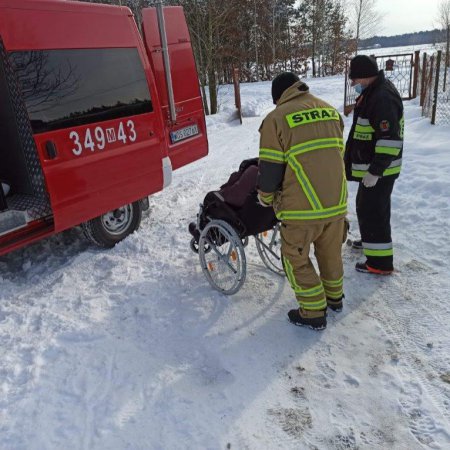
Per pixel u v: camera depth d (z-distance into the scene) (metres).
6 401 2.69
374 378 2.76
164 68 4.81
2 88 3.66
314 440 2.37
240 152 9.30
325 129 2.87
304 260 3.08
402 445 2.30
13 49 3.40
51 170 3.66
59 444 2.40
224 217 3.54
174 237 4.87
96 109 4.02
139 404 2.65
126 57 4.34
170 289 3.85
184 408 2.60
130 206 4.88
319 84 23.70
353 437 2.37
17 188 4.04
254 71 36.91
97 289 3.91
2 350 3.14
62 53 3.75
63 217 3.83
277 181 2.92
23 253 4.72
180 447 2.36
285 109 2.84
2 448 2.38
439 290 3.61
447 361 2.84
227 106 16.80
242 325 3.34
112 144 4.18
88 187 3.98
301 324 3.24
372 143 3.62
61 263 4.49
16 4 3.44
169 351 3.10
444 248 4.22
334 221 3.00
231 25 20.00
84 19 3.96
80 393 2.74
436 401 2.55
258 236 4.18
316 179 2.84
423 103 11.62
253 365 2.93
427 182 5.67
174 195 6.46
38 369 2.94
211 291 3.78
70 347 3.16
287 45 38.88
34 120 3.54
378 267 3.85
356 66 3.50
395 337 3.11
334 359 2.94
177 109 5.20
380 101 3.40
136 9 10.97
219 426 2.47
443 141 8.03
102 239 4.59
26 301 3.79
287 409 2.57
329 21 40.91
